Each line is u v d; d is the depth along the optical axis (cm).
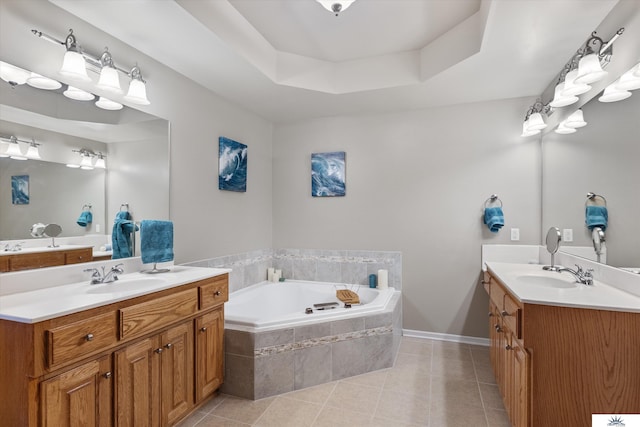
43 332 116
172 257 218
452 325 317
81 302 133
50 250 166
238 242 316
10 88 152
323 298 328
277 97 297
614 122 178
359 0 203
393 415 199
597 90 194
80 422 128
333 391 227
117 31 190
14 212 153
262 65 245
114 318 142
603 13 173
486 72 245
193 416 197
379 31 239
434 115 324
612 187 180
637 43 152
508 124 301
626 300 145
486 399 216
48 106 166
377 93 288
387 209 337
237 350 220
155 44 204
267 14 218
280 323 230
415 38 249
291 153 371
